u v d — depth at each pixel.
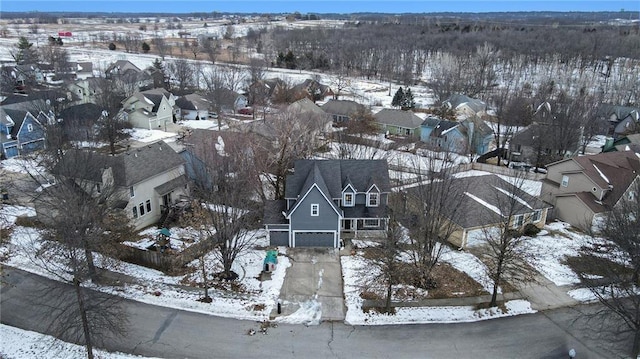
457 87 112.94
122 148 67.94
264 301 32.44
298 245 39.81
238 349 27.88
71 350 27.09
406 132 77.56
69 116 68.38
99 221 32.41
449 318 31.22
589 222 42.78
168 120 83.69
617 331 27.28
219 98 86.88
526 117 81.25
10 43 193.12
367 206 41.97
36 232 40.00
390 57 150.75
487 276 35.81
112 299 30.25
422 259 35.00
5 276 33.97
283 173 46.62
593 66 144.75
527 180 57.78
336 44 181.75
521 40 180.88
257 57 165.00
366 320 30.81
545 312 31.97
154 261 35.97
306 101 80.69
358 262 37.38
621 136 73.81
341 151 54.19
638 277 34.09
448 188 36.41
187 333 29.03
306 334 29.36
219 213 36.53
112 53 176.75
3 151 60.38
